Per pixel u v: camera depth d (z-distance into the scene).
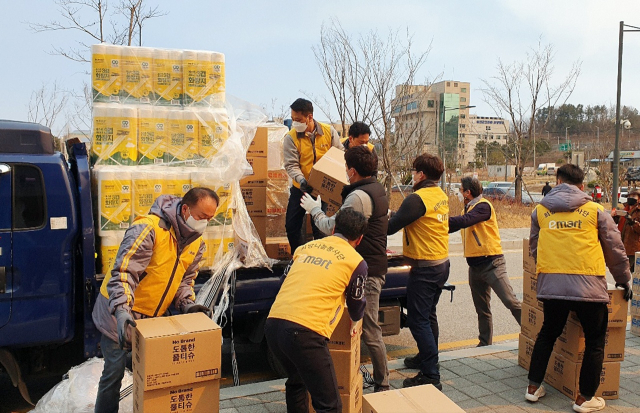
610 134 57.84
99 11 11.79
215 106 4.65
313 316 3.06
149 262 3.26
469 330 7.06
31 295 4.01
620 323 4.41
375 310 4.19
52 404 3.89
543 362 4.36
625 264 4.23
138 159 4.45
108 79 4.37
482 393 4.55
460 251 13.25
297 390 3.54
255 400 4.35
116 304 3.03
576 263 4.12
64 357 4.43
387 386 4.29
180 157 4.55
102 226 4.27
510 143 26.59
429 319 4.73
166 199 3.39
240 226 4.80
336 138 5.31
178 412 2.96
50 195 4.07
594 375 4.15
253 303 4.80
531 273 4.97
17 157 3.98
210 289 4.49
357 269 3.21
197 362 2.95
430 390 2.77
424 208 4.43
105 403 3.40
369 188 4.08
